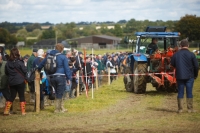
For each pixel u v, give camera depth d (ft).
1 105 57.82
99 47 316.40
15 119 44.86
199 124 40.14
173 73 67.26
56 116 46.52
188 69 47.44
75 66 68.39
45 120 43.91
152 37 73.87
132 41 78.18
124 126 39.14
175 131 36.50
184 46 48.06
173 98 64.23
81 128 38.45
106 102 59.62
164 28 77.71
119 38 480.23
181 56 47.52
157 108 52.60
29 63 65.77
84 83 76.23
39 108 51.16
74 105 55.93
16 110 53.83
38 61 54.65
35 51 65.98
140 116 45.83
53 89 54.70
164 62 67.46
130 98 64.90
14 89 48.55
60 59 48.75
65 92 63.46
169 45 75.25
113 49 312.09
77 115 47.14
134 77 73.20
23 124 41.52
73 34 583.17
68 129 38.11
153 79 68.49
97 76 86.89
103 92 75.82
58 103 49.65
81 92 75.46
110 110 51.19
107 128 38.22
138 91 71.87
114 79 117.50
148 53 74.43
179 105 48.14
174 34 73.56
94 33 636.07
